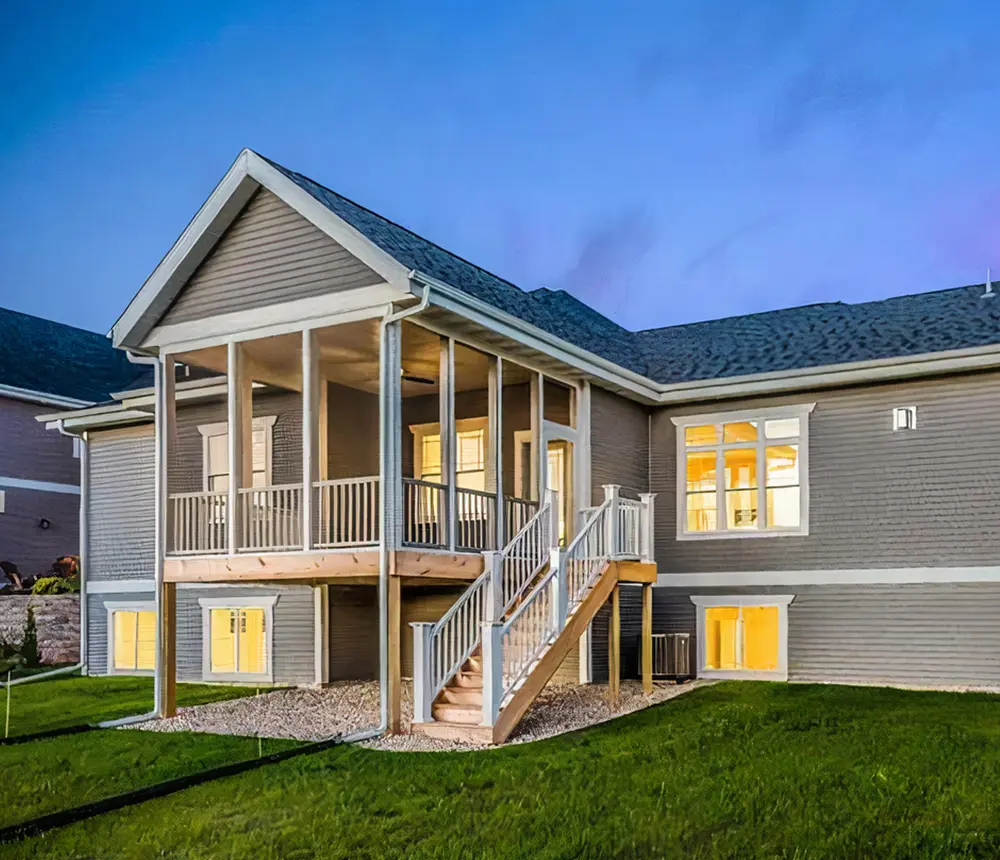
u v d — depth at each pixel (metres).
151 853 7.77
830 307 20.75
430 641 12.03
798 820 8.22
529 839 7.95
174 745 11.49
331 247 12.99
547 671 12.33
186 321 14.19
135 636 20.34
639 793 9.07
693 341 20.67
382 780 9.65
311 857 7.66
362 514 12.76
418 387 17.59
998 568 15.27
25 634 21.44
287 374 16.08
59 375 29.95
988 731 11.46
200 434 19.08
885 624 15.99
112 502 20.97
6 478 26.94
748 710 12.95
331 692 16.03
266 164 13.23
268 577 13.19
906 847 7.55
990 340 15.57
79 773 10.18
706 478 17.84
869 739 11.06
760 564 17.06
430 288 12.19
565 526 16.55
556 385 16.59
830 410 16.80
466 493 13.59
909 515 16.00
